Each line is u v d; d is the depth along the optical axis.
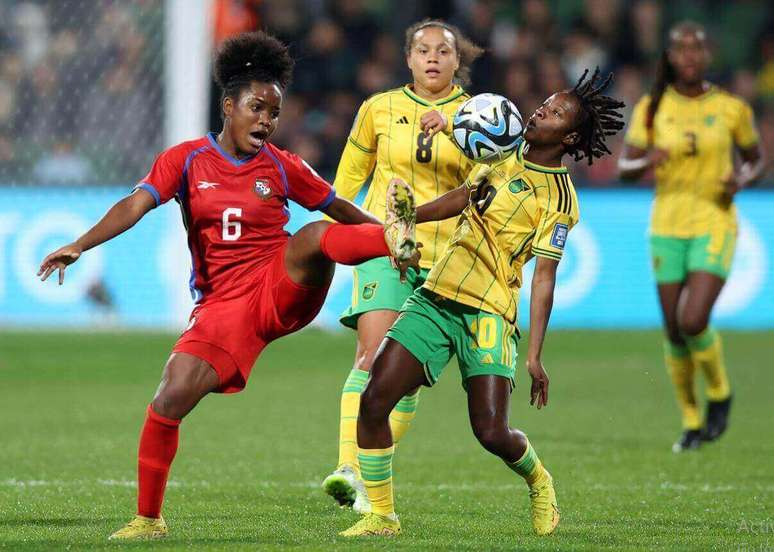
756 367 48.97
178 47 54.94
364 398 18.52
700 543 18.48
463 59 24.25
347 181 24.34
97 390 41.91
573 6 72.75
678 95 33.97
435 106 23.47
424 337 18.59
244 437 32.66
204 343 18.05
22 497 23.03
